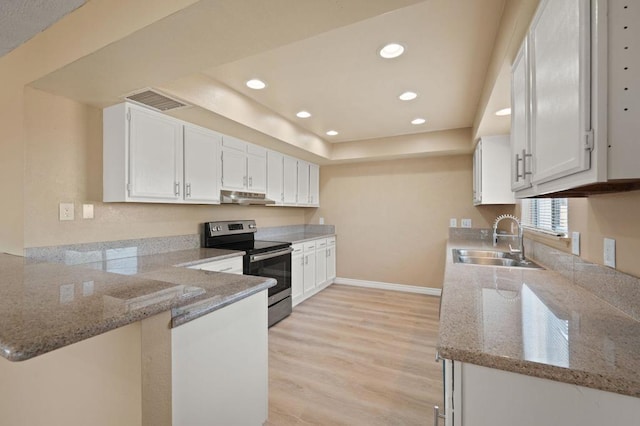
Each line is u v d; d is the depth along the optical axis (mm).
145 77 1770
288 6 1194
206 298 1317
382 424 1719
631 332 919
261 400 1581
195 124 2666
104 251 2275
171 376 1065
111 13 1430
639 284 995
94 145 2201
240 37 1401
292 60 2100
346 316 3416
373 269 4668
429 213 4316
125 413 991
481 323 1003
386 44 1905
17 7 1237
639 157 697
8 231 1937
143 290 1061
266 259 3123
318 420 1749
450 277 1680
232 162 3094
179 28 1327
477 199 3406
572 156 818
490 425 794
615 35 707
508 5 1461
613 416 689
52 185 1980
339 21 1303
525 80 1254
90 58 1559
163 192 2387
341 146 4410
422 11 1592
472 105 2928
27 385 1271
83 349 1096
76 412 1124
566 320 1022
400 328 3068
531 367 741
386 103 2895
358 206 4773
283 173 3969
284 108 3037
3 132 1962
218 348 1318
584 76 750
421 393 1998
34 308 865
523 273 1776
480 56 2035
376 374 2221
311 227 5109
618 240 1118
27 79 1826
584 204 1419
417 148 3926
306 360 2422
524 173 1234
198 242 3086
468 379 815
